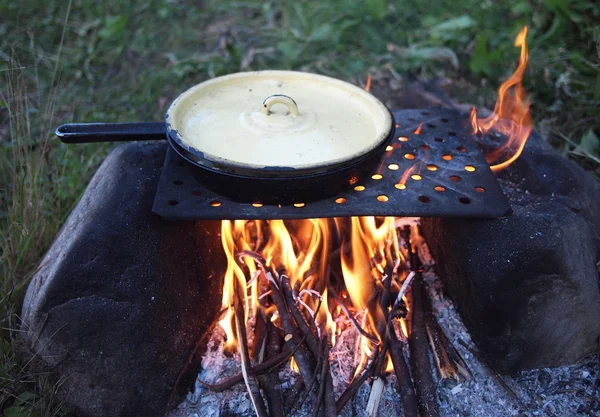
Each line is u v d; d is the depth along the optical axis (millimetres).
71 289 813
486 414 866
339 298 930
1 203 1088
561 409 869
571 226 854
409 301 941
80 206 896
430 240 990
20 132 1058
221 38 1640
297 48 1596
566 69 1352
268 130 818
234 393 879
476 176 858
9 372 848
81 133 829
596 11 1392
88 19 1723
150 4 1787
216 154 783
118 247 830
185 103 857
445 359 895
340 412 862
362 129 839
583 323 871
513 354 881
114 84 1510
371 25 1676
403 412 861
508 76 1402
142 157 933
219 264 941
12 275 953
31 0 1762
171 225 867
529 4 1540
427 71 1500
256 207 794
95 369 825
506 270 831
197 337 896
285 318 887
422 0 1763
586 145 1185
